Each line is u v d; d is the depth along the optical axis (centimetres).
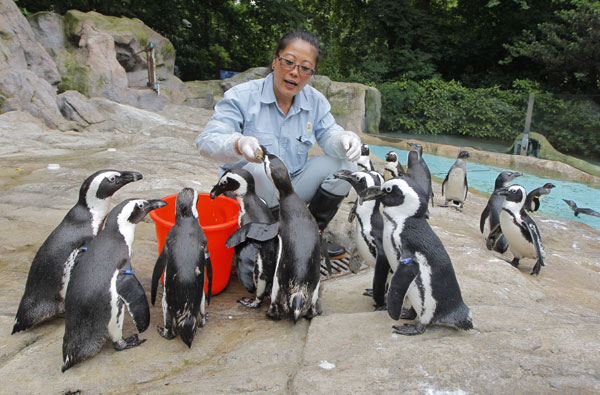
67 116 1105
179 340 244
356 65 2348
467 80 2198
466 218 641
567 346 225
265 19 2386
